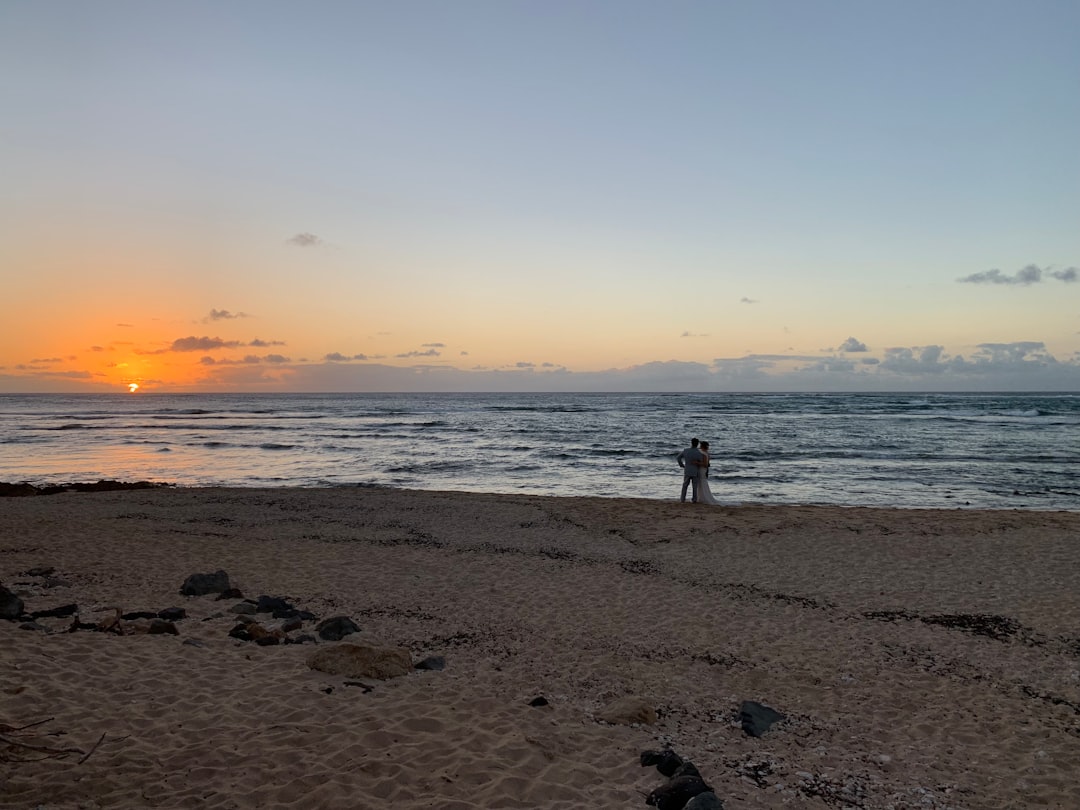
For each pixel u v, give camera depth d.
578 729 6.18
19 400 195.62
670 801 4.85
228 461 36.59
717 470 31.67
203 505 20.00
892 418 70.81
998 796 5.35
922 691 7.39
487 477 30.56
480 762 5.38
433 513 18.73
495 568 12.59
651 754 5.63
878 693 7.32
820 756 5.93
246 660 7.47
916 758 5.95
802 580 11.95
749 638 8.96
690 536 15.73
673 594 11.00
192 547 13.90
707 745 6.04
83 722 5.73
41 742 5.30
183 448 43.66
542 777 5.23
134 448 43.69
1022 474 30.20
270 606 9.65
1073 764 5.88
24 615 8.74
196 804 4.64
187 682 6.73
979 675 7.84
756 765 5.71
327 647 7.50
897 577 12.13
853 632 9.24
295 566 12.45
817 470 31.62
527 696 6.93
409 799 4.82
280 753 5.38
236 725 5.85
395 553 13.73
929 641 8.93
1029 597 10.90
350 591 10.85
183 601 9.97
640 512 18.81
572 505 20.06
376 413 91.50
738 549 14.41
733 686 7.44
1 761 4.94
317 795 4.80
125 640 7.88
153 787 4.82
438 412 93.12
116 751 5.29
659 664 8.00
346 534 15.83
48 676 6.59
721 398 175.00
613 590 11.19
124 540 14.45
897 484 27.64
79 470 33.38
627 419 72.56
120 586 10.70
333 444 45.72
